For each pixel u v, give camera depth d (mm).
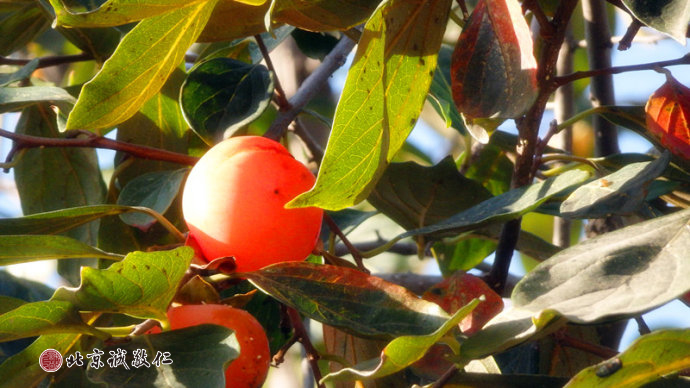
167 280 878
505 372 1043
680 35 836
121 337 885
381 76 849
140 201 1000
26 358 906
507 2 903
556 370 1038
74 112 915
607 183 932
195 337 884
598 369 823
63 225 944
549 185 944
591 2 1147
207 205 909
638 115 1008
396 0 865
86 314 915
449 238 1103
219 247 910
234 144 926
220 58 1022
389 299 897
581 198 931
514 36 907
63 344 920
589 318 818
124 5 870
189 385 863
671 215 869
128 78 911
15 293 1149
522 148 985
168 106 1066
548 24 943
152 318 896
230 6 955
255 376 922
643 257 850
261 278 906
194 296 920
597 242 867
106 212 941
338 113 846
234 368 915
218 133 996
